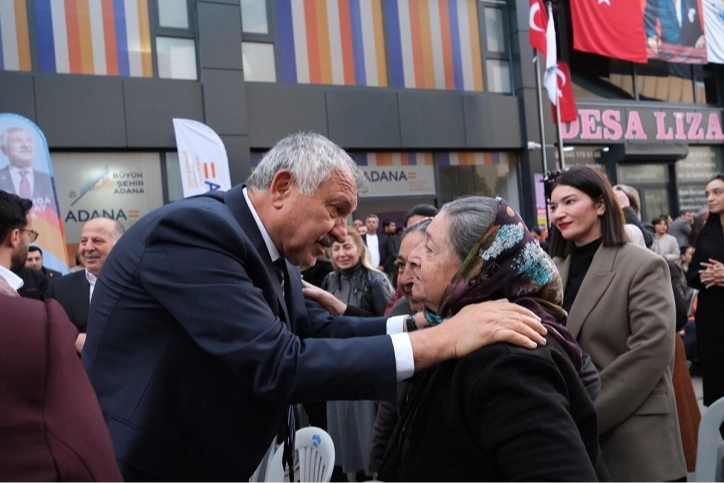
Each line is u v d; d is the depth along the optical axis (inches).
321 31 352.8
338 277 154.1
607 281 85.1
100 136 294.8
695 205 491.8
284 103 336.8
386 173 368.5
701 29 452.1
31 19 288.8
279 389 51.7
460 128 379.9
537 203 392.5
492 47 400.2
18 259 92.4
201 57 314.3
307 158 59.0
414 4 376.5
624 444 79.3
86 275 132.4
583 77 454.0
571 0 396.8
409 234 85.4
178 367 56.5
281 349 52.1
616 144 450.9
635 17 414.0
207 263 54.2
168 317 56.5
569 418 45.7
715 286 136.5
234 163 319.3
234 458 58.3
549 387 46.5
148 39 310.7
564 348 52.7
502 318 48.4
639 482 78.2
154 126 305.4
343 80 358.0
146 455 55.0
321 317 76.8
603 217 90.4
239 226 58.2
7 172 225.0
